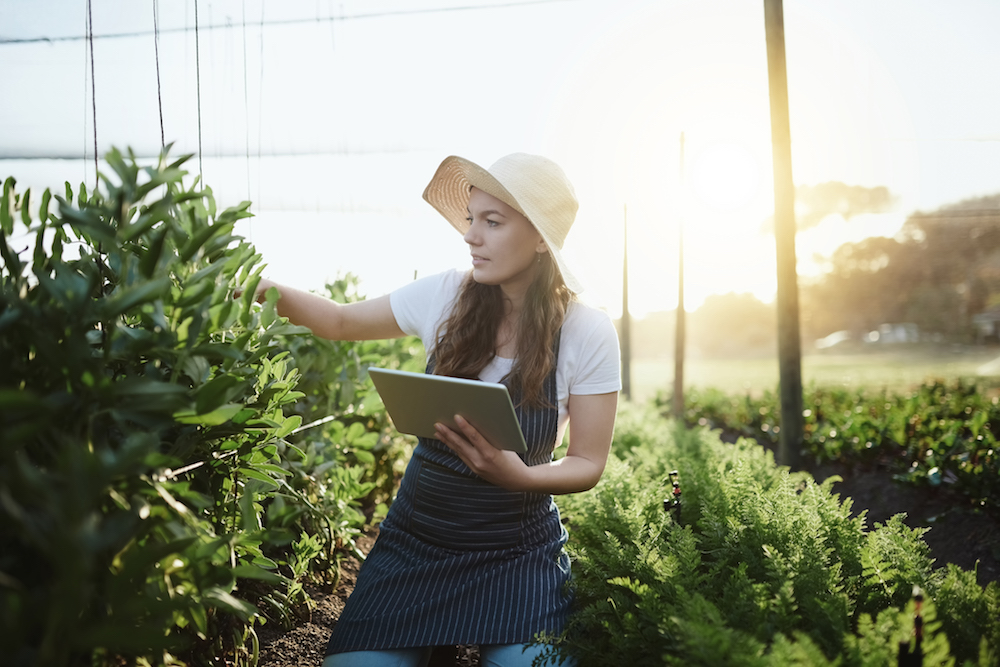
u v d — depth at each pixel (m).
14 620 0.91
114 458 1.01
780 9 5.21
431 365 2.18
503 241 1.93
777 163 5.29
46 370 1.25
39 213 1.50
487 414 1.62
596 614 1.83
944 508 3.58
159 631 1.06
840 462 4.88
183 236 1.45
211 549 1.28
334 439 3.09
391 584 1.93
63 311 1.26
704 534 2.23
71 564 0.91
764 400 8.34
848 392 8.95
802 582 1.77
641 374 28.38
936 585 1.81
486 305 2.06
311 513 2.40
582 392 2.03
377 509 3.51
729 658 1.34
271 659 2.14
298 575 2.33
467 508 1.94
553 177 1.98
